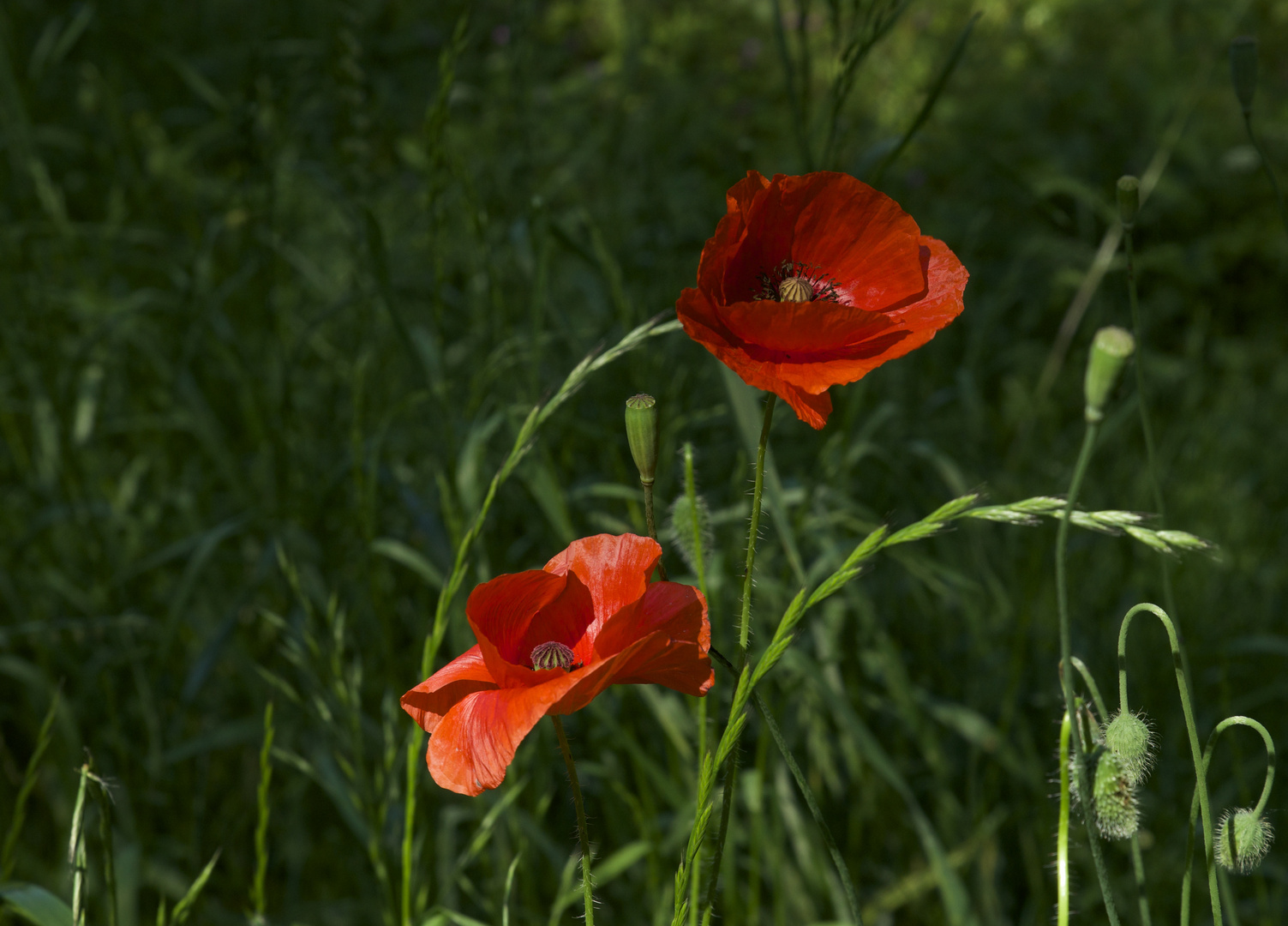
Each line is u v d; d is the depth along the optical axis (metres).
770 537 1.07
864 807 1.13
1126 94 2.60
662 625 0.72
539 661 0.72
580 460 1.24
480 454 0.98
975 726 1.07
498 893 1.01
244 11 2.16
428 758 0.70
